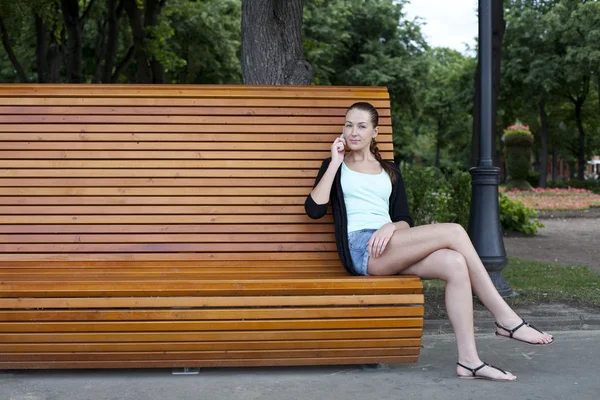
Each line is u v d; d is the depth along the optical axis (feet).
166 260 13.92
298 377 12.61
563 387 11.94
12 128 14.43
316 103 14.94
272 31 21.74
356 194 13.29
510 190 94.79
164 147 14.44
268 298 11.76
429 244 12.21
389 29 104.53
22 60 65.51
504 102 116.16
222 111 14.73
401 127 117.39
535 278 24.00
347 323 11.90
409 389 11.83
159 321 11.77
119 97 14.74
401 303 11.90
